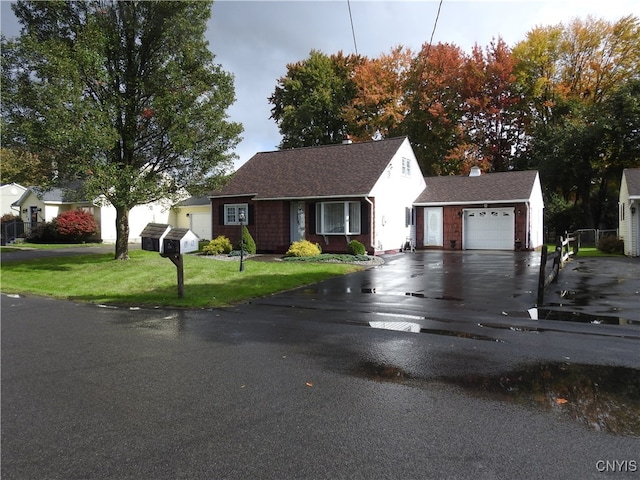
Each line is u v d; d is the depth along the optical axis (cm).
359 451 313
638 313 770
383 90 3488
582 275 1234
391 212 2108
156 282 1195
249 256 1867
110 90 1411
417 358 532
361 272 1393
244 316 804
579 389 423
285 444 325
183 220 3406
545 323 708
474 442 323
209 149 1486
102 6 1402
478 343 596
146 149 1498
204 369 501
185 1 1380
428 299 941
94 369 505
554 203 3038
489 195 2217
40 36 1377
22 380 471
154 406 398
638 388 424
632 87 2808
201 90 1416
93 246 2595
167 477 284
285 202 2080
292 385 447
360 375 475
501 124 3516
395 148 2144
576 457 300
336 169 2114
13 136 1266
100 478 284
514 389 427
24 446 328
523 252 2044
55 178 1359
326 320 761
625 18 3203
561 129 3048
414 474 283
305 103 3781
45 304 969
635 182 1816
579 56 3416
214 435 341
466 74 3406
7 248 2423
